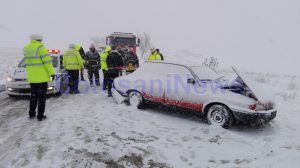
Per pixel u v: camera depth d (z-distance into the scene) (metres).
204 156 4.91
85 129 5.93
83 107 7.77
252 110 6.15
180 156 4.86
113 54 9.12
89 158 4.59
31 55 6.14
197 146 5.32
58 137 5.43
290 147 5.41
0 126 6.04
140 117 7.01
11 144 5.06
